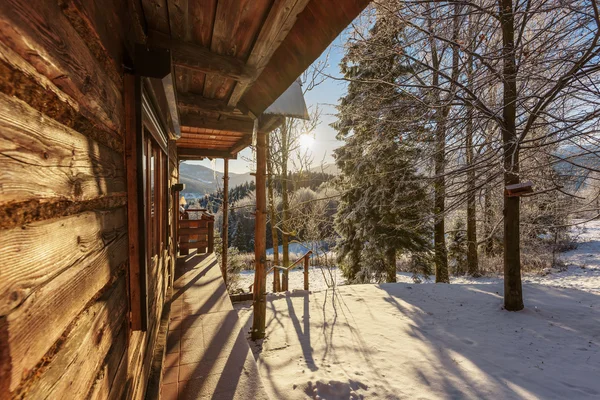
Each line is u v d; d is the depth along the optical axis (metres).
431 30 5.67
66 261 0.72
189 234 6.99
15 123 0.52
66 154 0.75
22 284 0.52
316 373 3.85
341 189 12.34
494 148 5.89
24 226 0.54
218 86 3.01
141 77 1.45
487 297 6.89
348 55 7.24
